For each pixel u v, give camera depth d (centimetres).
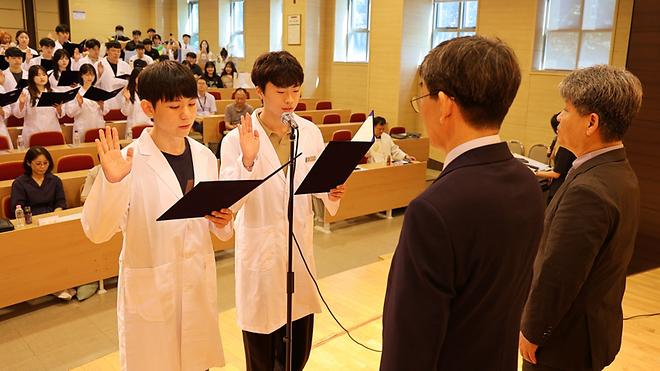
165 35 1552
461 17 883
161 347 161
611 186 145
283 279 197
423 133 938
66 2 1434
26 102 584
